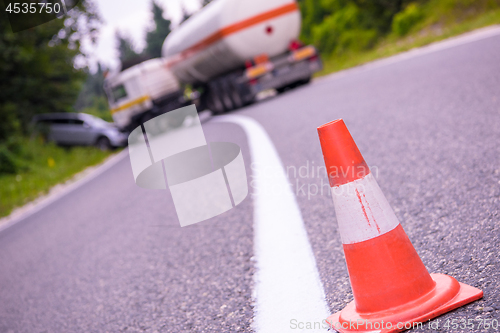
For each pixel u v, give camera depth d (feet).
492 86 18.66
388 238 6.07
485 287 6.06
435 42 51.62
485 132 13.07
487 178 9.74
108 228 18.44
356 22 116.78
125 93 63.41
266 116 37.11
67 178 52.16
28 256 18.93
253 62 53.72
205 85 66.90
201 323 7.80
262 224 11.90
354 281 6.21
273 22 52.31
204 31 55.11
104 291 11.30
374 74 40.73
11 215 38.29
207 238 12.39
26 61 77.25
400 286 5.97
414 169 12.16
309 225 10.66
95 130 67.77
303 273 8.37
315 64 54.70
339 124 6.34
